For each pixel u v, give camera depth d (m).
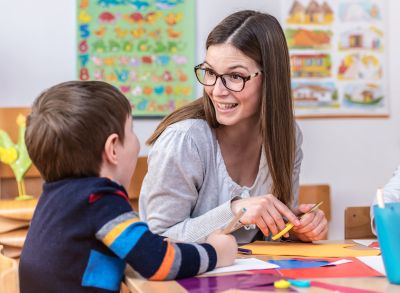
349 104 2.63
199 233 1.17
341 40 2.62
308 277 0.86
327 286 0.80
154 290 0.79
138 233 0.85
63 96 0.92
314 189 2.38
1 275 0.71
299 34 2.58
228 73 1.23
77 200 0.86
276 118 1.28
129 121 0.97
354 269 0.92
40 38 2.37
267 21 1.28
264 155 1.33
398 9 2.68
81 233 0.85
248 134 1.33
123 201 0.88
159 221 1.24
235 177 1.35
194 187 1.27
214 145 1.31
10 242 1.95
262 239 1.34
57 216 0.87
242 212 1.03
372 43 2.65
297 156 1.42
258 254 1.09
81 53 2.39
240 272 0.91
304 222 1.20
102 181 0.88
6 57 2.34
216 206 1.31
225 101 1.24
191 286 0.82
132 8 2.43
